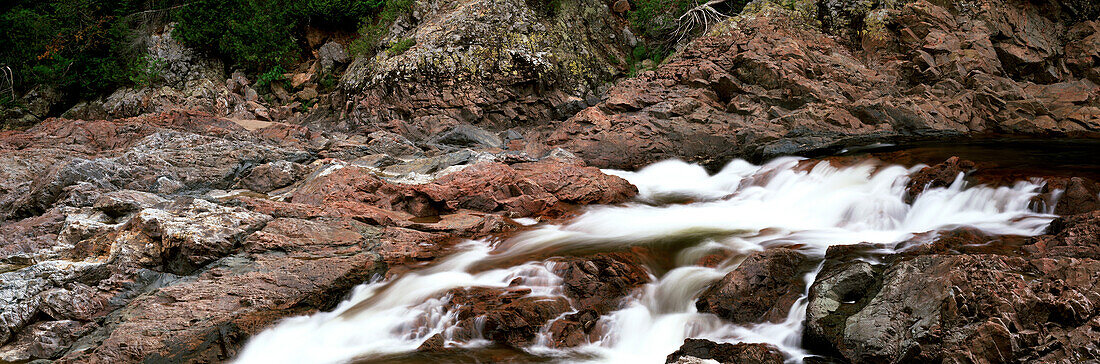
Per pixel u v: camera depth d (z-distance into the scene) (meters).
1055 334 5.63
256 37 26.25
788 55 19.20
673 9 24.88
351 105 23.50
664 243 9.73
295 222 10.06
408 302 8.29
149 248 9.21
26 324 7.86
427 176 13.09
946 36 19.23
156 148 15.88
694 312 7.73
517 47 23.16
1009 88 18.16
